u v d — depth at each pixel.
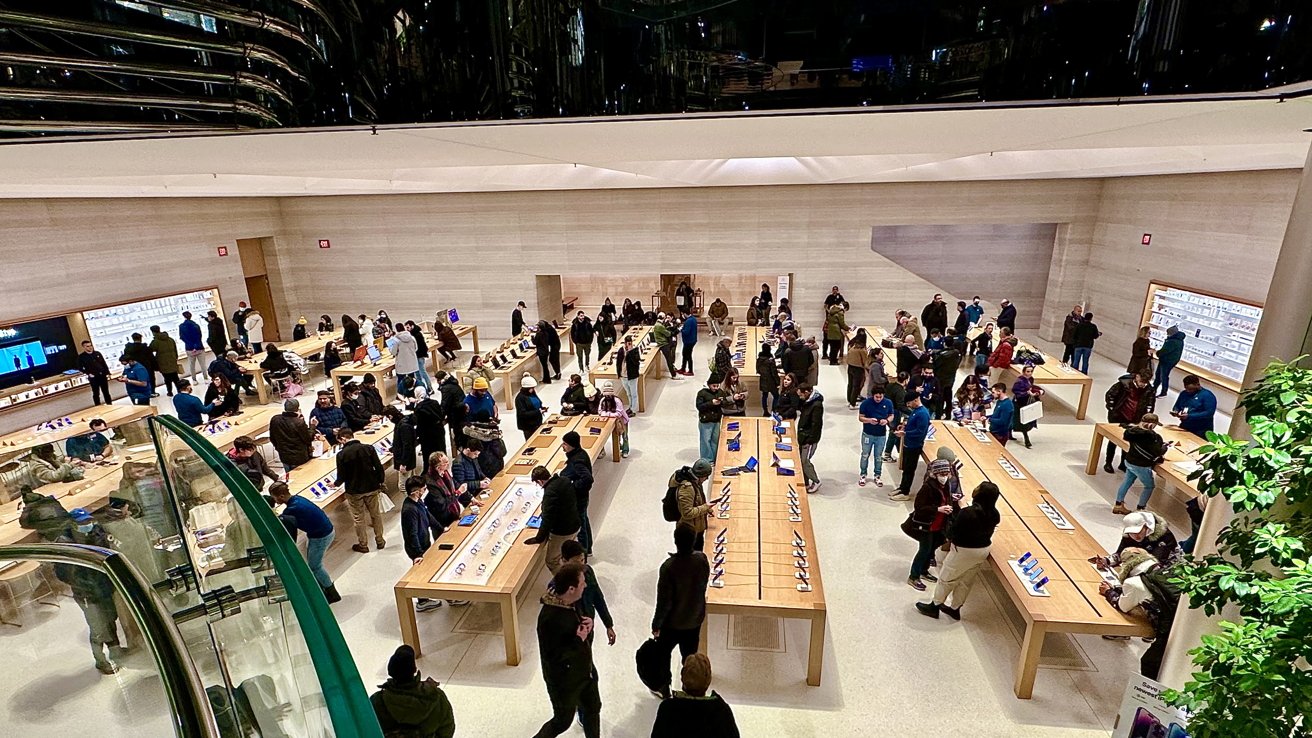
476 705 4.48
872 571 5.93
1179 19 1.64
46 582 3.67
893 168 7.40
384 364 11.16
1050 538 5.18
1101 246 13.27
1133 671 4.68
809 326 14.99
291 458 6.96
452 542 5.25
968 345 12.08
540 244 15.01
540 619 3.71
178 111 1.93
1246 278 9.42
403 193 15.03
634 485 7.76
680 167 7.16
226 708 2.18
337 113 2.00
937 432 7.71
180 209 12.58
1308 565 2.00
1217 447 2.34
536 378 12.64
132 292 11.70
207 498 2.52
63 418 8.79
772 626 5.23
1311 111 1.98
